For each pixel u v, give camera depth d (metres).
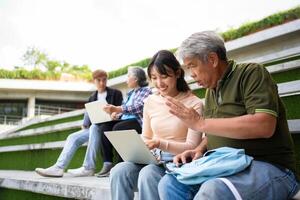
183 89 2.07
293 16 5.22
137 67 3.32
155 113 2.07
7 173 4.39
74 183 2.62
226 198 1.30
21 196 3.65
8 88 15.49
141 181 1.70
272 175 1.41
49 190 2.86
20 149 5.47
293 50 3.58
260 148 1.51
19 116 16.56
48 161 4.78
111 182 1.86
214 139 1.67
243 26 5.83
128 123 3.07
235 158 1.41
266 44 5.10
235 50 5.48
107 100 3.87
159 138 2.01
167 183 1.54
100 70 3.92
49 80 15.84
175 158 1.76
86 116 3.75
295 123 2.16
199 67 1.61
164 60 2.01
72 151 3.49
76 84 15.91
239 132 1.42
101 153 3.40
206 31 1.64
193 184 1.47
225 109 1.59
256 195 1.34
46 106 16.67
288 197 1.47
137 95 3.17
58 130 5.07
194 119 1.50
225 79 1.60
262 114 1.40
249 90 1.48
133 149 1.80
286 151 1.53
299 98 2.45
